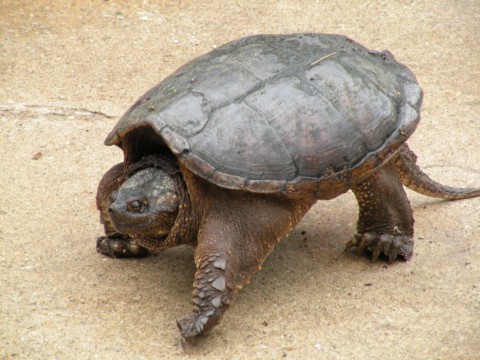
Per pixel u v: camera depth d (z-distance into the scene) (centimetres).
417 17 1234
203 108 583
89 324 591
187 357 555
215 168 562
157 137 600
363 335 577
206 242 573
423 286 638
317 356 555
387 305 613
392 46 1147
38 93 1011
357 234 686
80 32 1200
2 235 714
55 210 762
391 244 666
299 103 594
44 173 830
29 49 1138
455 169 830
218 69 620
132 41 1177
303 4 1296
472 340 567
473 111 955
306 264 677
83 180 820
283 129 582
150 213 585
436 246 696
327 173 590
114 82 1052
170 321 597
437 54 1116
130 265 678
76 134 912
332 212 764
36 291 632
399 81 681
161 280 654
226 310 585
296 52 647
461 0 1280
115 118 953
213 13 1268
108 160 861
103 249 688
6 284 640
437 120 935
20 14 1247
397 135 632
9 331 580
